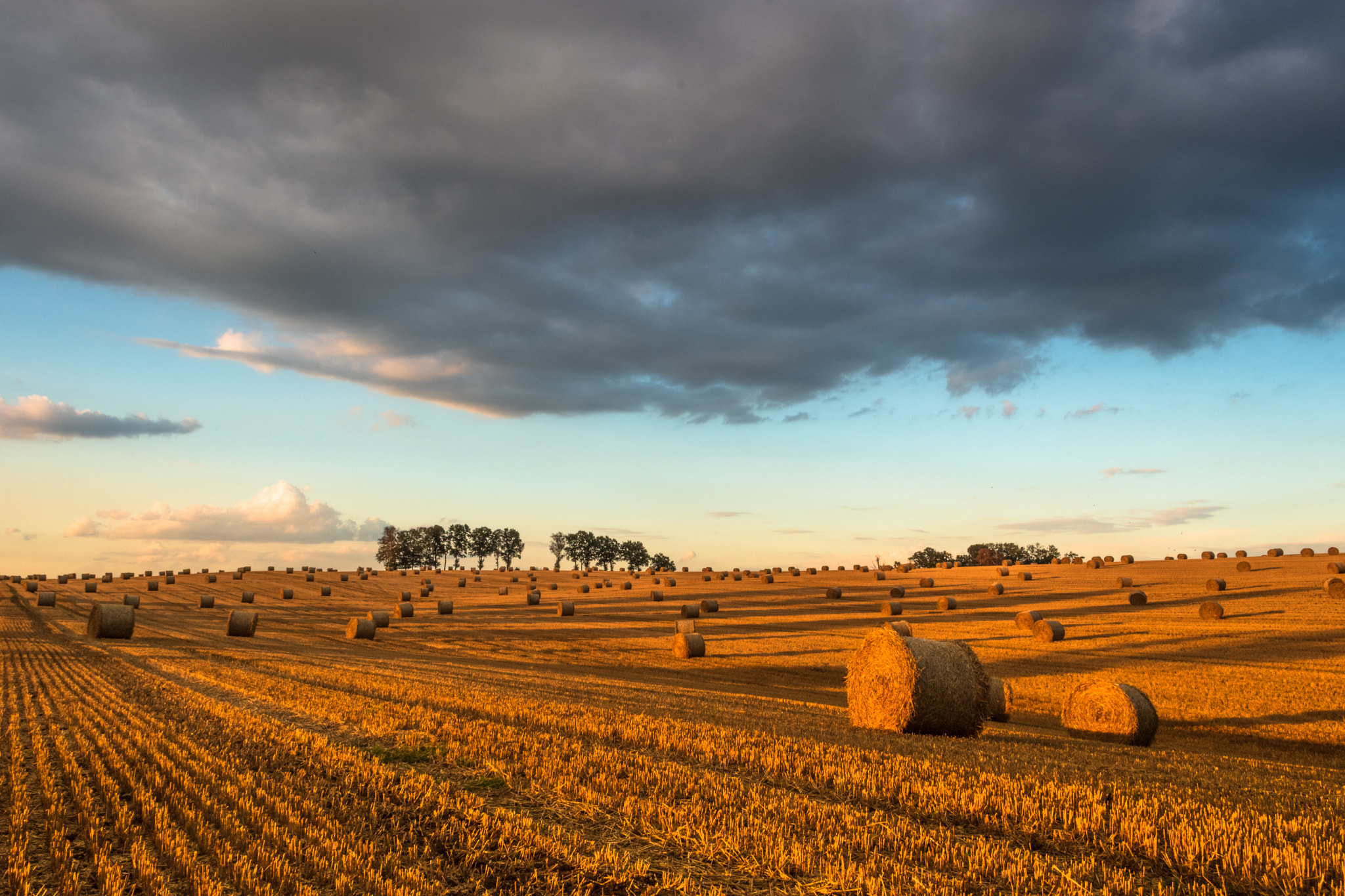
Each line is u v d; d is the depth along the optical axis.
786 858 6.99
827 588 76.75
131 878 6.68
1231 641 33.78
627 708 16.55
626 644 41.50
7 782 9.63
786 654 36.84
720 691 25.00
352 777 9.93
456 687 19.81
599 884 6.50
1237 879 6.86
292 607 65.81
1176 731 20.08
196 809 8.50
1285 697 22.95
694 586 86.12
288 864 6.78
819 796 9.41
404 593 56.81
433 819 8.31
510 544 190.88
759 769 10.77
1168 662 29.75
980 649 35.22
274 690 18.22
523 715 14.64
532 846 7.40
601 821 8.28
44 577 102.25
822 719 17.70
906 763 11.02
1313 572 59.91
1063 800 9.12
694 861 7.11
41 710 15.29
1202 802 9.28
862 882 6.52
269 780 9.65
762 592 75.75
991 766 11.16
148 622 47.78
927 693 16.06
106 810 8.64
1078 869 6.96
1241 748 18.19
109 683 19.69
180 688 18.53
